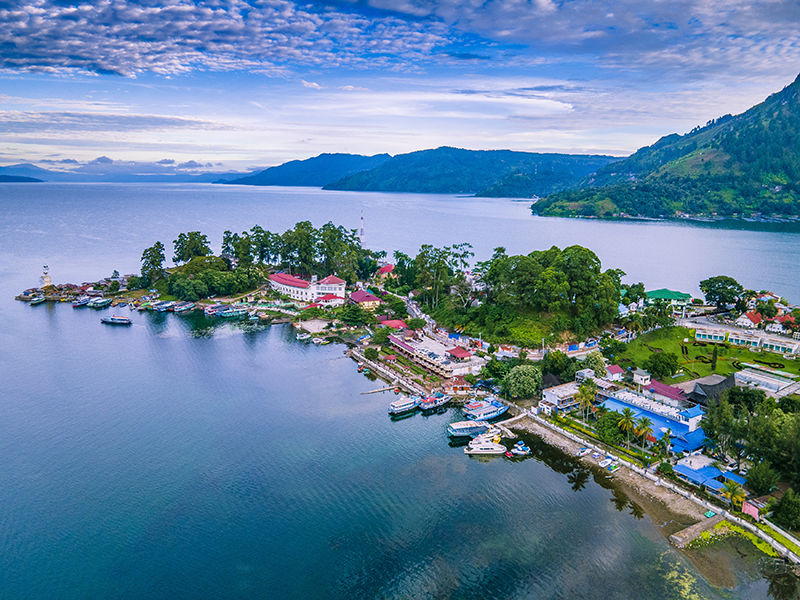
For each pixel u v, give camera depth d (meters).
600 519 109.50
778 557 97.62
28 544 102.38
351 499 116.56
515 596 89.19
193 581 93.12
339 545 102.00
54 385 178.62
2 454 133.88
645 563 96.69
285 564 97.19
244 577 93.94
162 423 151.50
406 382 182.00
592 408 154.12
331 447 139.38
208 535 105.00
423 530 106.44
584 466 130.50
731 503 111.06
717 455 128.75
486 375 183.00
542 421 153.25
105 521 109.00
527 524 108.06
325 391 176.75
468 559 98.12
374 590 90.88
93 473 125.94
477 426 148.00
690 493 116.25
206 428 148.75
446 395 170.12
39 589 91.56
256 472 126.81
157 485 121.25
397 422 155.25
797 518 102.50
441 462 132.75
